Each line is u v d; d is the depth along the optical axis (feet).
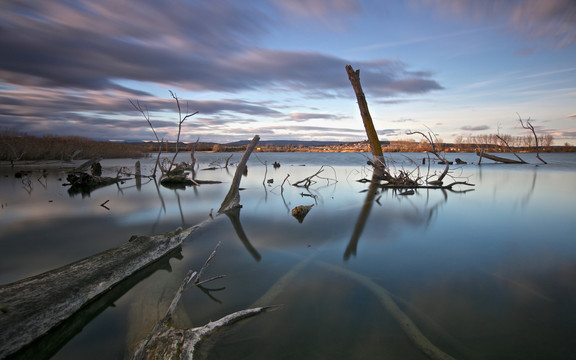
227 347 9.04
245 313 10.64
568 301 11.44
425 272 14.52
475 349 8.72
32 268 15.42
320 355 8.66
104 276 13.23
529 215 27.27
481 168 90.07
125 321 10.93
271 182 55.62
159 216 27.78
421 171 79.77
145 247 16.33
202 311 11.26
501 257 16.51
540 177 63.05
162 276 14.58
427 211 29.25
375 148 55.42
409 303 11.45
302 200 36.40
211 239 20.62
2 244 19.33
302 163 127.03
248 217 27.30
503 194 40.09
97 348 9.49
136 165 64.85
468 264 15.49
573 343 8.93
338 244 19.21
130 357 8.76
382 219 26.00
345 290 12.69
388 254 17.21
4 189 45.50
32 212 29.37
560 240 19.54
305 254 17.33
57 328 10.52
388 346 9.01
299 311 11.06
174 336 9.02
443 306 11.20
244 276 14.40
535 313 10.62
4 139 114.62
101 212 29.58
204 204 34.30
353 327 10.03
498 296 11.94
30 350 9.48
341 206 32.17
